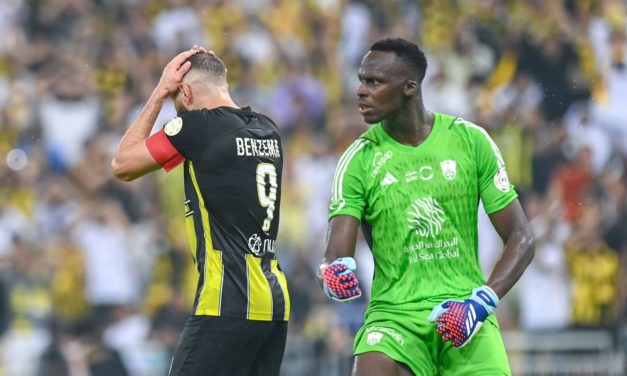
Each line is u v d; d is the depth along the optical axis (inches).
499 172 765.3
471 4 1975.9
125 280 1715.1
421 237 755.4
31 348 1656.0
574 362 1601.9
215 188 740.0
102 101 1911.9
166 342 1659.7
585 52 1882.4
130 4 2005.4
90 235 1716.3
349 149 778.8
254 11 2021.4
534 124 1819.6
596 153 1806.1
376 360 743.7
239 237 743.7
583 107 1850.4
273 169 765.3
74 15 2066.9
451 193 757.3
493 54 1929.1
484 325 759.1
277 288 756.6
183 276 1721.2
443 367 758.5
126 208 1777.8
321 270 733.9
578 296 1685.5
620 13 1932.8
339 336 1612.9
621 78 1884.8
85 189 1777.8
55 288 1694.1
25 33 2032.5
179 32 1947.6
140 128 751.1
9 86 1910.7
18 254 1721.2
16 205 1781.5
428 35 1990.7
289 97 1924.2
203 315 740.0
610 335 1638.8
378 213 762.2
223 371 742.5
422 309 749.9
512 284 743.7
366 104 757.9
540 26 1893.5
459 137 768.3
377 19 2052.2
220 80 766.5
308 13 2054.6
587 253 1704.0
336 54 2020.2
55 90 1899.6
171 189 1768.0
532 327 1660.9
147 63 1941.4
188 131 738.8
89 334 1673.2
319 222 1784.0
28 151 1852.9
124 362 1656.0
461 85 1915.6
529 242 756.0
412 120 764.6
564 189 1739.7
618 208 1766.7
